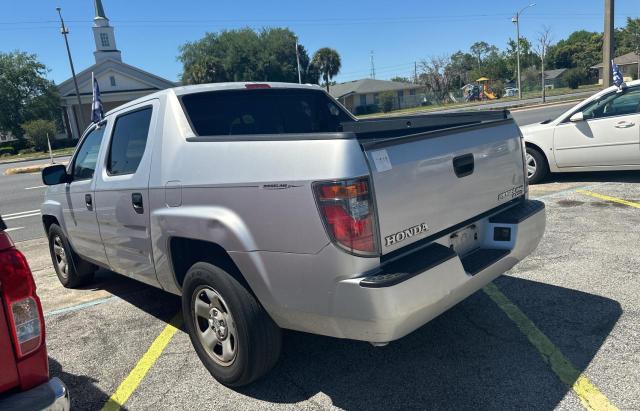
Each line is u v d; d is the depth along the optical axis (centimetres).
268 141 296
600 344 357
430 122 416
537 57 8662
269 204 288
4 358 224
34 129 4666
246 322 312
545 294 445
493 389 317
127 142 415
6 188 1811
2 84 5069
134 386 356
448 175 314
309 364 364
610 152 810
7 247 228
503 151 364
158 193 359
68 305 528
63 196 514
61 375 380
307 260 279
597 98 827
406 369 347
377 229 272
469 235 343
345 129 416
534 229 365
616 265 494
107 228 436
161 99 386
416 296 272
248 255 300
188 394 340
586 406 294
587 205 718
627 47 6762
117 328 459
